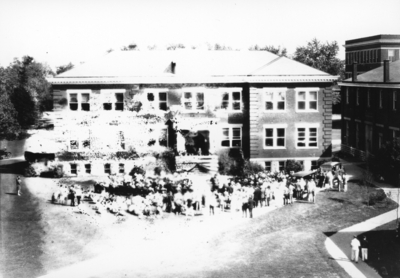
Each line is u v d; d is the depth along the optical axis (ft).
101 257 114.32
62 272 107.55
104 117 168.25
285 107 170.71
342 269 104.32
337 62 206.69
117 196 148.25
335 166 170.09
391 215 132.98
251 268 105.91
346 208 138.41
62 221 134.72
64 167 168.25
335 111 242.78
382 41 203.62
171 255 113.91
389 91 170.50
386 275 101.30
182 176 162.20
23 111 199.72
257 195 143.74
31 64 203.41
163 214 140.56
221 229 127.54
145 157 168.45
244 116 172.35
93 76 167.02
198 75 170.30
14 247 118.93
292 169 167.84
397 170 156.87
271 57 184.65
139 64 175.63
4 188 157.58
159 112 169.68
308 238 120.47
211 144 171.01
